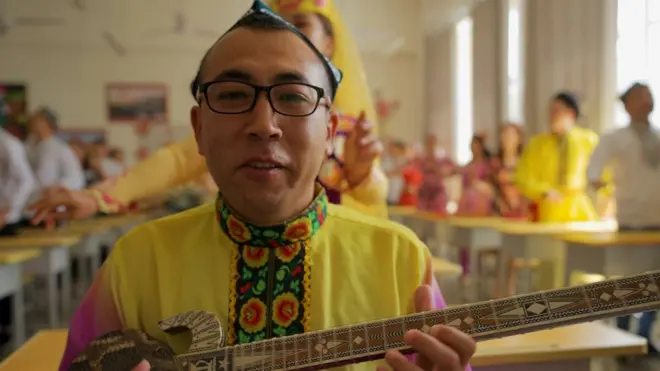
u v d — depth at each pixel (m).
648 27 4.79
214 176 0.86
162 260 0.89
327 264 0.88
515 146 5.63
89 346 0.83
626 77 5.05
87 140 10.30
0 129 4.11
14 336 3.62
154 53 10.43
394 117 10.77
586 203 4.40
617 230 3.69
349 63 1.82
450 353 0.68
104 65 10.36
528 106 6.44
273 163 0.82
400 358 0.70
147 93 10.41
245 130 0.81
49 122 5.01
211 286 0.88
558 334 1.74
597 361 2.39
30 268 3.99
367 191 1.66
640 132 3.66
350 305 0.87
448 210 7.67
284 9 1.76
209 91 0.84
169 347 0.82
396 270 0.90
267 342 0.81
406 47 10.71
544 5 6.12
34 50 10.20
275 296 0.87
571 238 3.42
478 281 5.28
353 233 0.91
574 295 0.75
